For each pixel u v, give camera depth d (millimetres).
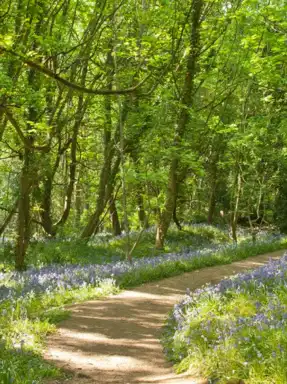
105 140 25172
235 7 19328
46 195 24172
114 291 13266
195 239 26250
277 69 21641
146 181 18328
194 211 35469
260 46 19500
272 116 22188
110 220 31281
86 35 14234
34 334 8641
